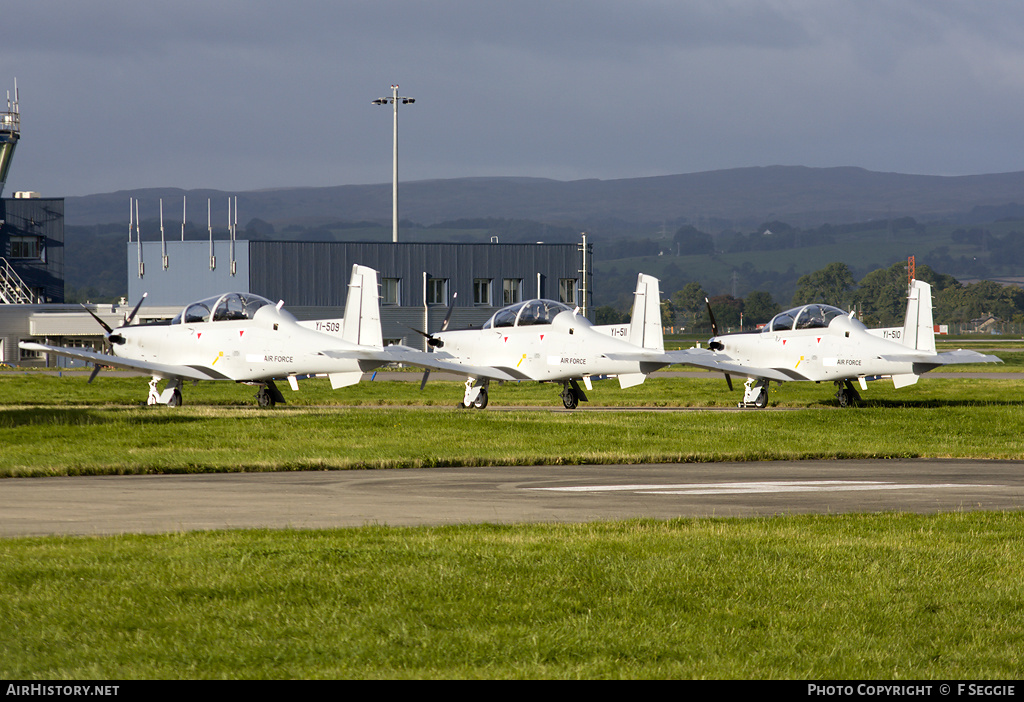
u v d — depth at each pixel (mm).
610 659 28656
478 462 69375
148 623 30469
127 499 52719
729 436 84438
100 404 132000
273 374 110625
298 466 66938
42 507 49938
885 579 36250
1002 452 78125
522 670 27703
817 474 65562
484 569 36438
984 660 29156
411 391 153250
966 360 115562
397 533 42625
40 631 29719
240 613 31438
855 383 161250
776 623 31672
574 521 47125
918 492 57656
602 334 116562
